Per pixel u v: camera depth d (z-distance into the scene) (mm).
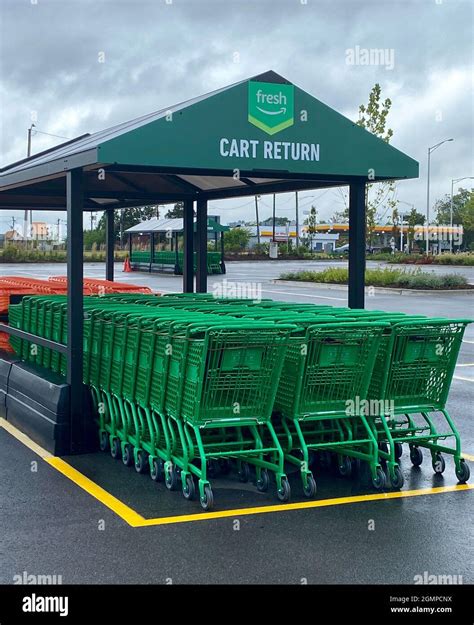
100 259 57219
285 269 48094
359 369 7113
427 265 50344
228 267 50938
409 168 8586
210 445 6797
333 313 8125
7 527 6004
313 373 6961
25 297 9898
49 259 54812
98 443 8234
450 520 6254
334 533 5941
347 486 7184
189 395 6625
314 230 75250
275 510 6469
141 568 5285
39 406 8406
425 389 7473
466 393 11812
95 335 8211
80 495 6766
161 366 6949
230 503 6629
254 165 7832
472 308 23812
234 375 6656
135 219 74500
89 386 8336
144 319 7184
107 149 7215
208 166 7633
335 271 34844
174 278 40500
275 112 7914
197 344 6512
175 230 42594
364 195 8875
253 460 6988
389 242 82375
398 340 7246
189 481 6672
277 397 7180
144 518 6215
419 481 7352
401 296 28625
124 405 7672
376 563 5398
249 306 9008
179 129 7500
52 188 12000
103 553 5520
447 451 7387
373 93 36438
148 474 7414
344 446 7191
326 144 8172
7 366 9609
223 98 7668
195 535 5867
